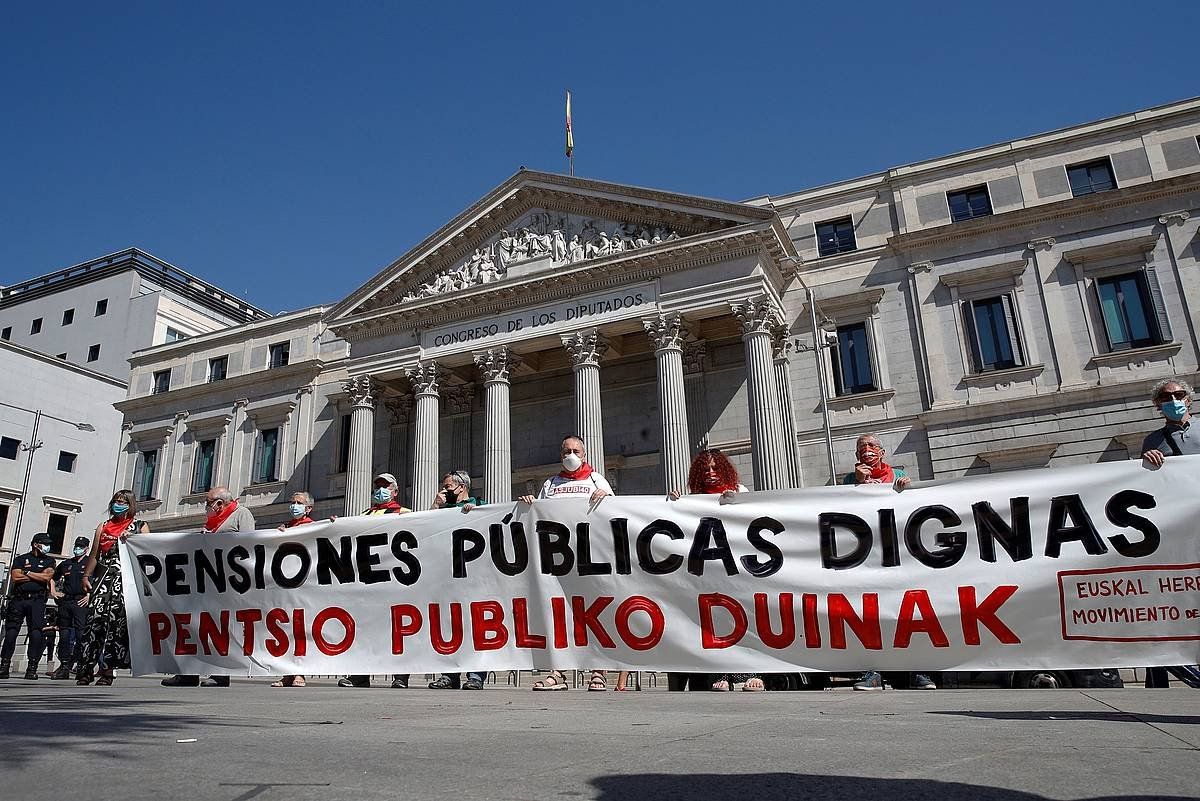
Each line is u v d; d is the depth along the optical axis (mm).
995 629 7508
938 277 31344
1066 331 29078
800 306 32938
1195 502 7273
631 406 34969
